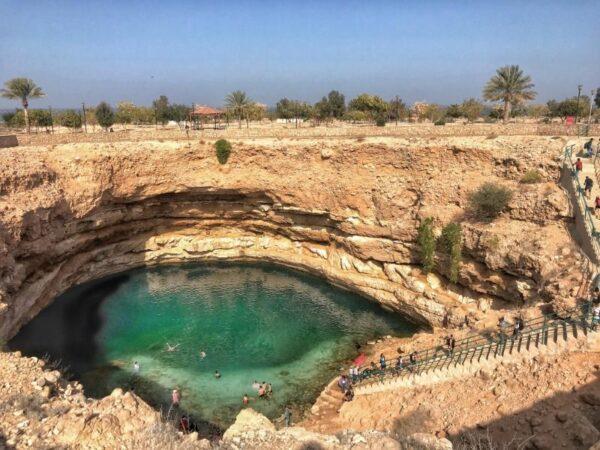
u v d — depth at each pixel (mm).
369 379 25688
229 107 67688
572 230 28531
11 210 29344
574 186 29406
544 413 16828
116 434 12977
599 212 27203
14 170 31766
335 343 33000
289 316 37000
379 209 39062
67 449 12156
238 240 48281
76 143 41844
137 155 41062
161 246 46812
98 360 30203
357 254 40781
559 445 15023
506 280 30344
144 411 14250
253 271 45969
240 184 43812
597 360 18219
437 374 21953
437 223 35281
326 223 43375
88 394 26656
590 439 14648
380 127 44500
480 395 19375
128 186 40969
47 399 15086
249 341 33094
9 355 17891
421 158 38250
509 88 51156
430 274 36250
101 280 42562
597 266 24547
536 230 29844
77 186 37125
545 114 81625
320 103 86375
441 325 33594
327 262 43750
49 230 33688
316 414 24641
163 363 30125
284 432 14523
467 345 24094
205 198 45812
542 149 33594
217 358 30859
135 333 33844
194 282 43250
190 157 43250
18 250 30453
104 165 38812
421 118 86438
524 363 19844
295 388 27672
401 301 36750
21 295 31703
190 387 27641
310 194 42281
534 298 27406
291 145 42531
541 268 27359
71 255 38781
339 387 26719
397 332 34531
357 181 40625
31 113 68625
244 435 14227
